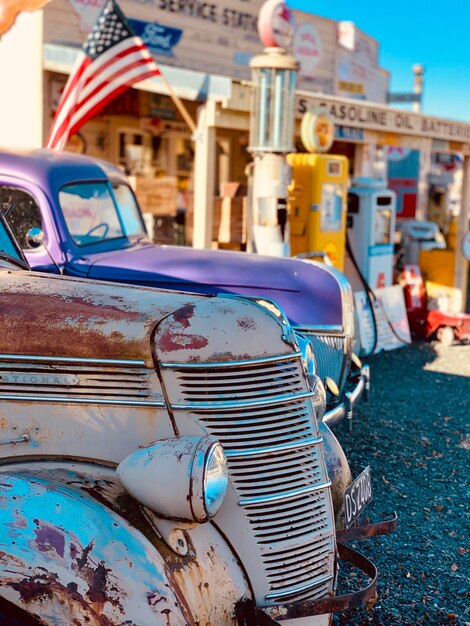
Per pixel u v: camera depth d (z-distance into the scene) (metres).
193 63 13.05
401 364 10.28
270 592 3.02
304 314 6.44
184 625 2.65
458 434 7.29
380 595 4.29
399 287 11.41
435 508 5.54
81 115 8.28
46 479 2.88
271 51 8.45
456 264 12.88
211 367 3.01
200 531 2.94
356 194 10.84
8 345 3.13
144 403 3.00
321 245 10.05
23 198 6.40
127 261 6.47
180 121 13.43
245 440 3.03
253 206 8.74
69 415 3.07
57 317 3.16
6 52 9.32
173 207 10.63
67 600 2.60
